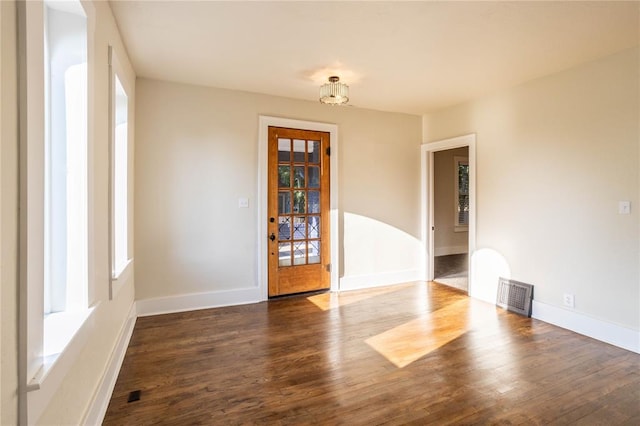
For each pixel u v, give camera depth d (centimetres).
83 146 157
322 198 449
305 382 232
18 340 99
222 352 276
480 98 421
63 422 135
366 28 257
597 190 306
